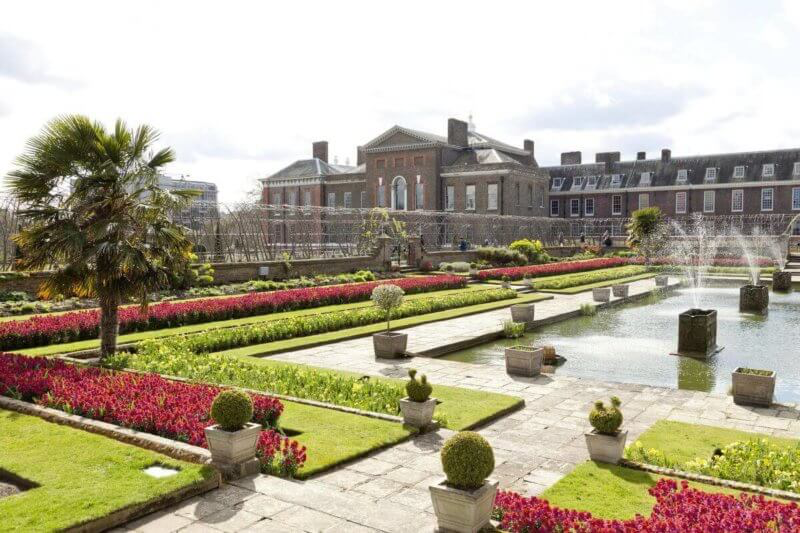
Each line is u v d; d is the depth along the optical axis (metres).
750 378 10.40
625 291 27.12
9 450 6.99
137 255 11.35
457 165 58.91
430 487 5.38
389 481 6.79
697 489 6.45
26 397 9.16
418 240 38.66
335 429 8.30
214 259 29.31
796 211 56.69
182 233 12.51
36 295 20.23
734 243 54.62
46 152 11.09
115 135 11.77
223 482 6.45
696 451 7.95
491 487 5.40
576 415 9.81
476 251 43.00
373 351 15.02
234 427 6.64
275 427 8.26
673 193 62.34
